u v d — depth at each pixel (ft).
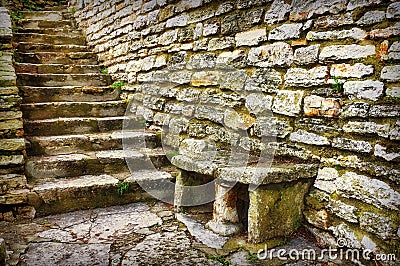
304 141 8.68
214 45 11.25
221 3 10.94
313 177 8.55
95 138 12.84
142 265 7.41
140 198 11.18
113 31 16.92
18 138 10.97
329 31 8.06
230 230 8.76
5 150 10.57
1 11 14.70
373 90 7.32
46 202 10.05
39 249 8.06
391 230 6.97
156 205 10.93
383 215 7.14
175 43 12.93
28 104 13.62
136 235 8.81
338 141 7.97
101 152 12.54
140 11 14.75
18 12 21.77
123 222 9.62
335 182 8.06
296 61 8.77
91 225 9.41
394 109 6.96
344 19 7.75
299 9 8.64
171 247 8.19
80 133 13.57
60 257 7.71
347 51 7.73
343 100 7.87
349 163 7.81
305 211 8.71
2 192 9.78
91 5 19.16
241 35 10.29
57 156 11.89
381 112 7.16
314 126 8.47
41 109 13.83
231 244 8.30
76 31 20.40
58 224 9.47
